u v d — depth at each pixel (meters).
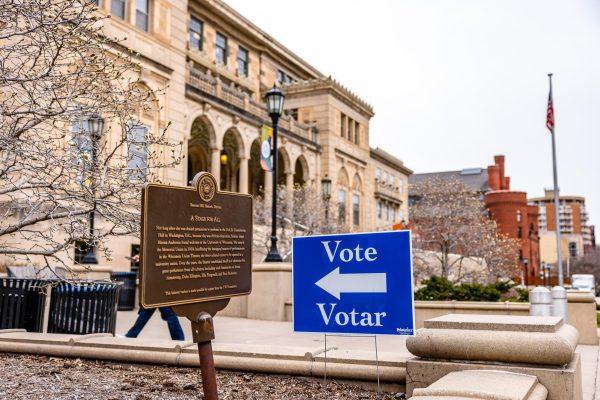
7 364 6.73
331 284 5.41
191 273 4.53
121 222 6.58
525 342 4.60
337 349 6.48
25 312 8.95
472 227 33.44
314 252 5.54
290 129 37.94
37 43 6.39
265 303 15.55
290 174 37.41
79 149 6.90
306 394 5.42
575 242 172.38
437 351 4.96
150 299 4.15
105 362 6.94
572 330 5.23
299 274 5.58
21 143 6.55
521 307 13.29
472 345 4.79
